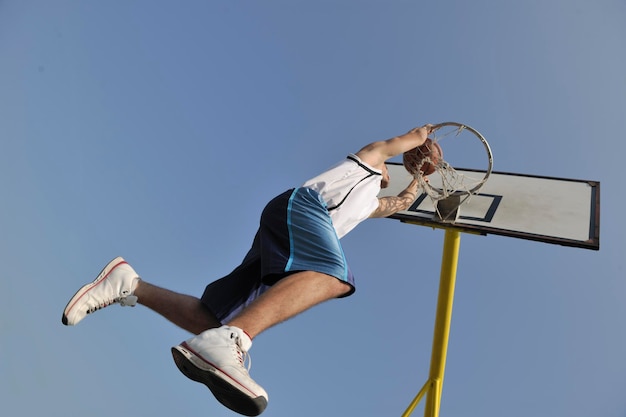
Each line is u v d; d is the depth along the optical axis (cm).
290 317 283
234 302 328
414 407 538
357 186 351
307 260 303
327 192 343
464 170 549
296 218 316
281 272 299
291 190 330
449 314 536
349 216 348
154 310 334
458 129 431
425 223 466
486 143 427
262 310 275
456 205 456
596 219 459
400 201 432
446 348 548
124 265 334
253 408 254
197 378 260
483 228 454
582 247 425
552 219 461
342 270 302
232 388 250
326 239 309
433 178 520
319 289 292
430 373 553
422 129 394
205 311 328
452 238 519
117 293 329
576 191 501
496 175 537
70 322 323
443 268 529
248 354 267
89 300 326
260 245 320
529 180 525
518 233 443
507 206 484
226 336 259
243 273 331
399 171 541
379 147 367
